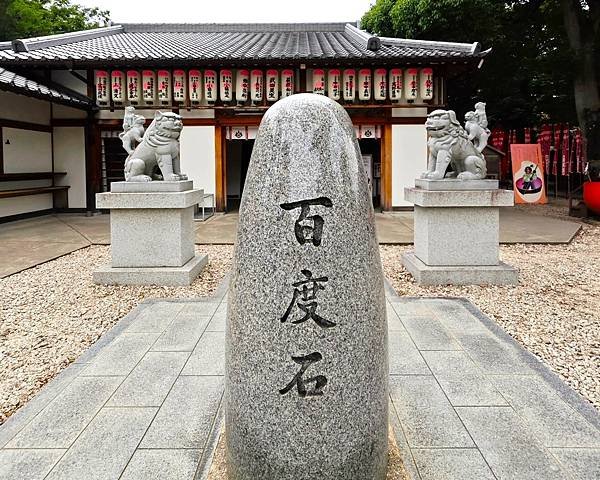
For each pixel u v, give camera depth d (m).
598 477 2.69
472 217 7.21
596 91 16.53
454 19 16.12
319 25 22.38
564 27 16.98
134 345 4.63
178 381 3.85
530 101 22.34
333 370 2.18
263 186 2.23
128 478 2.70
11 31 22.70
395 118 15.59
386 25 19.86
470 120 7.70
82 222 14.18
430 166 7.65
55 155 16.12
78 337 5.07
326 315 2.17
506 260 8.83
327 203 2.19
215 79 15.11
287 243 2.18
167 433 3.12
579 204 14.55
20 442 3.05
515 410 3.39
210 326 5.19
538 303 6.17
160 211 7.26
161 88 15.11
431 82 15.00
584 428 3.17
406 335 4.88
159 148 7.44
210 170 15.82
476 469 2.75
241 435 2.27
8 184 13.82
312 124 2.25
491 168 18.34
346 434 2.20
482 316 5.49
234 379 2.28
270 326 2.18
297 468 2.19
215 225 13.29
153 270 7.18
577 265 8.41
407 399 3.54
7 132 13.62
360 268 2.23
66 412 3.39
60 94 13.88
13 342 4.93
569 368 4.25
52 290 6.88
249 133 15.88
